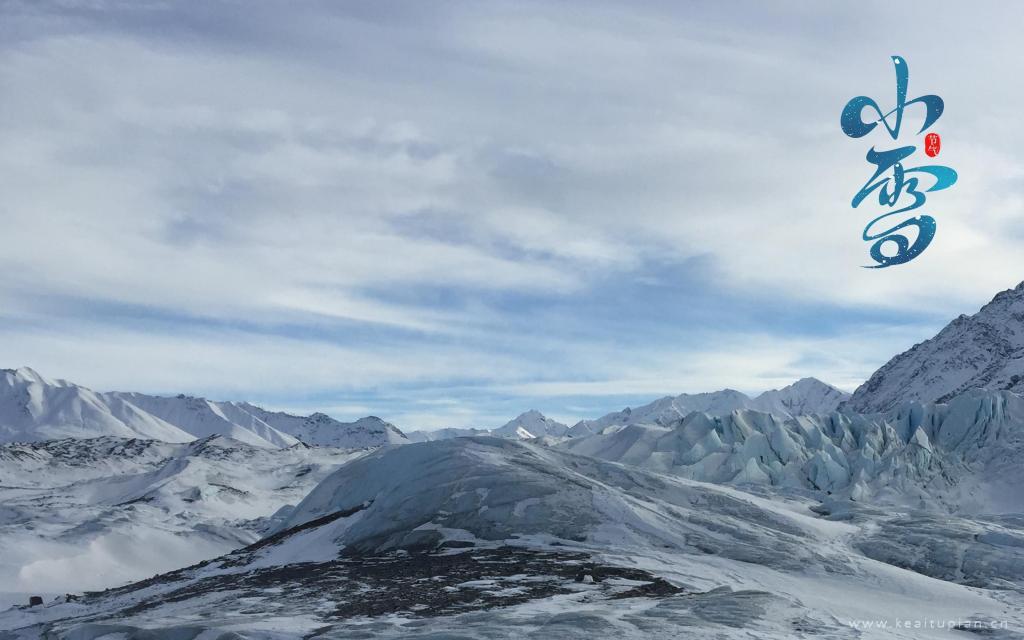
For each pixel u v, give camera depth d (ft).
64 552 414.41
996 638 148.36
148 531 462.19
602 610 138.41
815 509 305.73
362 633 127.75
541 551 209.15
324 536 255.70
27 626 192.24
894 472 386.73
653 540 218.59
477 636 120.88
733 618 131.64
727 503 256.73
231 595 179.22
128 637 140.05
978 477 389.60
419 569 193.47
